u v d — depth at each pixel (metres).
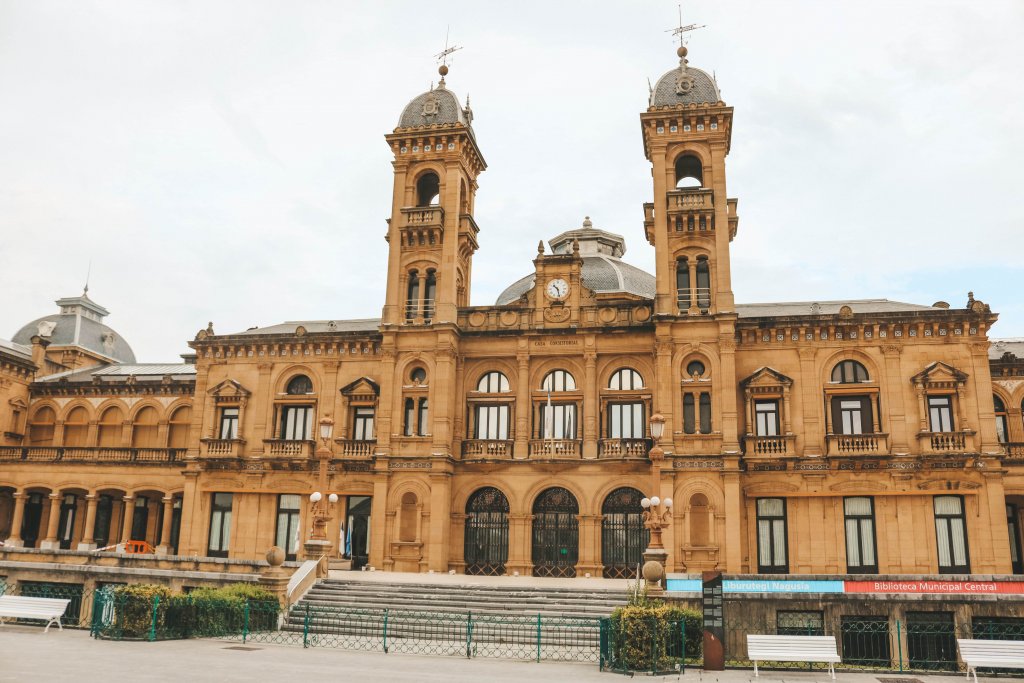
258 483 52.16
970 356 46.06
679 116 50.59
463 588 38.19
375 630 33.12
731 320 46.97
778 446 46.34
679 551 45.06
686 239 49.34
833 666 26.06
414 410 50.47
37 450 60.75
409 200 54.03
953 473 44.50
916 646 30.11
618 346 50.16
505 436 51.12
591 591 37.16
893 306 50.84
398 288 52.62
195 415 54.47
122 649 25.23
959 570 43.81
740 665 27.53
